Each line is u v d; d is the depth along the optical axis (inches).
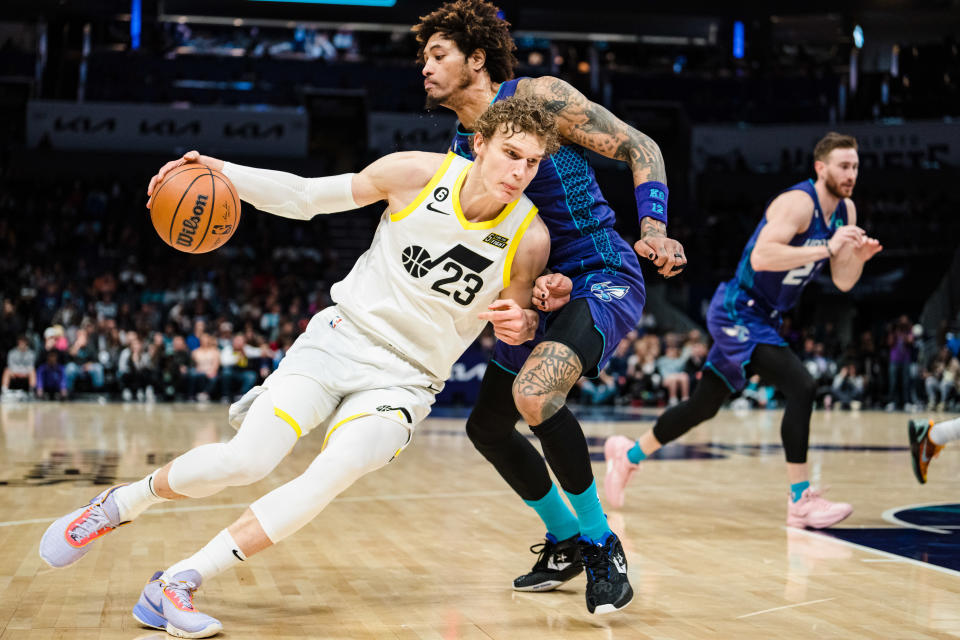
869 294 739.4
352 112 906.7
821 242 168.9
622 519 167.3
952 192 776.9
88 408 467.5
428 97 109.9
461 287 97.5
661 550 137.6
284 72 903.7
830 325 667.4
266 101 865.5
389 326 98.9
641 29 952.9
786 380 164.4
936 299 722.2
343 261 788.0
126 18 898.1
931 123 786.8
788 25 948.6
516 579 112.6
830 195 167.5
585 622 97.9
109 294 621.6
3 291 629.6
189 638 89.5
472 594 110.1
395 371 98.3
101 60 869.8
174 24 921.5
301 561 127.4
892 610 102.3
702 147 831.7
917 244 755.4
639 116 911.7
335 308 102.4
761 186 815.1
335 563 126.3
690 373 580.4
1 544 133.4
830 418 494.9
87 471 218.4
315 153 902.4
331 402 98.4
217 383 544.4
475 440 114.3
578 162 106.7
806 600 106.9
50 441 292.0
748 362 167.8
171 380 542.3
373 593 109.7
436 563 127.0
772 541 145.5
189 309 616.1
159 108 782.5
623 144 103.2
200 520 156.6
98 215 748.0
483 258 96.5
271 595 108.0
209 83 878.4
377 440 94.6
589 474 100.1
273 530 92.6
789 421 161.5
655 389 581.0
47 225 719.1
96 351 546.6
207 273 686.5
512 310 95.3
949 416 514.6
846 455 288.8
